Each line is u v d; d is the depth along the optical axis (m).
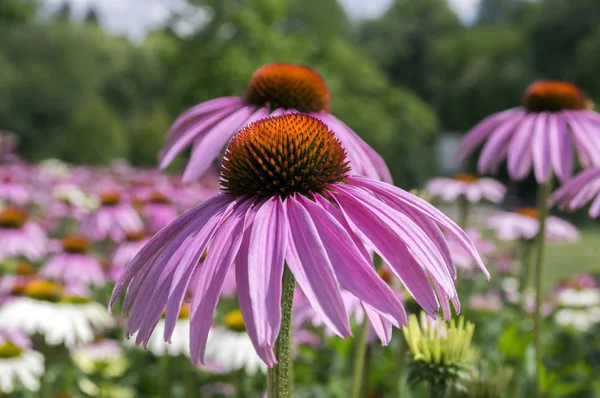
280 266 1.51
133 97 56.09
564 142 3.79
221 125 3.01
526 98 4.20
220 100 3.25
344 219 1.70
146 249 1.80
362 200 1.74
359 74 33.94
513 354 3.96
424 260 1.59
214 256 1.61
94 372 5.49
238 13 23.56
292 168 1.81
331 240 1.58
